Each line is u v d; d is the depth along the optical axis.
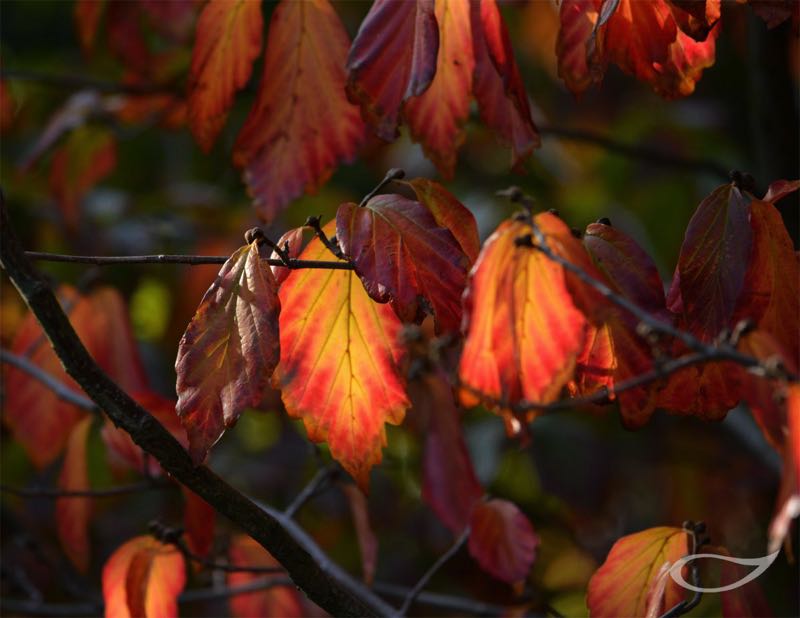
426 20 1.33
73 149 1.96
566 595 1.97
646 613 1.37
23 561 1.98
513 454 2.03
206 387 1.31
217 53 1.42
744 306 1.33
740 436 1.74
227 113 1.42
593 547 2.07
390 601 2.04
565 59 1.35
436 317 1.33
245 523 1.35
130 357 1.64
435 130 1.39
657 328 1.27
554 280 1.29
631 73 1.35
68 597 2.07
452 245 1.33
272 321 1.32
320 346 1.35
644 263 1.32
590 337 1.33
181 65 1.89
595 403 1.33
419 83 1.33
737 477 2.02
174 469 1.34
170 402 1.50
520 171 1.38
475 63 1.38
